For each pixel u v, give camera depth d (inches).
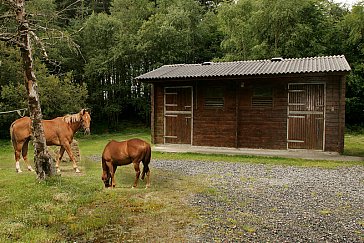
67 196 237.3
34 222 191.6
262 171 335.9
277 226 181.2
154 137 552.1
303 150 457.7
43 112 690.8
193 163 388.2
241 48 860.6
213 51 1035.9
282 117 466.9
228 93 496.7
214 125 507.2
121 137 756.0
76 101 724.0
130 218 198.1
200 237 168.6
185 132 529.7
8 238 167.3
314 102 448.8
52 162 283.7
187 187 267.9
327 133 444.1
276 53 794.2
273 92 470.3
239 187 268.5
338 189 259.9
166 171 338.3
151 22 890.1
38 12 319.6
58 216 199.3
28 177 299.1
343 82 426.6
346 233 170.2
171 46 896.9
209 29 1018.1
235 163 386.3
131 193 249.0
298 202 225.3
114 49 874.8
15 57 658.2
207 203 225.0
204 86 511.8
